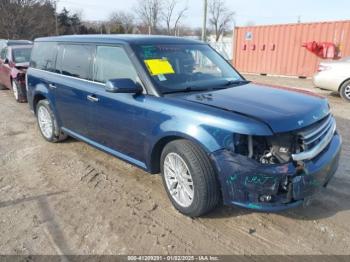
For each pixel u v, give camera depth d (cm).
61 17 4791
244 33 1698
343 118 700
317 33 1412
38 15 3334
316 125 299
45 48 537
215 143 277
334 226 307
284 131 267
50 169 444
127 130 364
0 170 444
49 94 502
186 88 345
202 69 393
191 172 296
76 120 458
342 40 1350
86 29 5019
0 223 321
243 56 1738
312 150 280
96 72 410
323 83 951
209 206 302
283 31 1523
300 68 1495
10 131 619
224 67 425
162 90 335
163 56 372
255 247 282
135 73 354
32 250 282
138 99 343
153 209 342
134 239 295
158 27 4488
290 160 270
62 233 305
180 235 300
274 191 268
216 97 321
